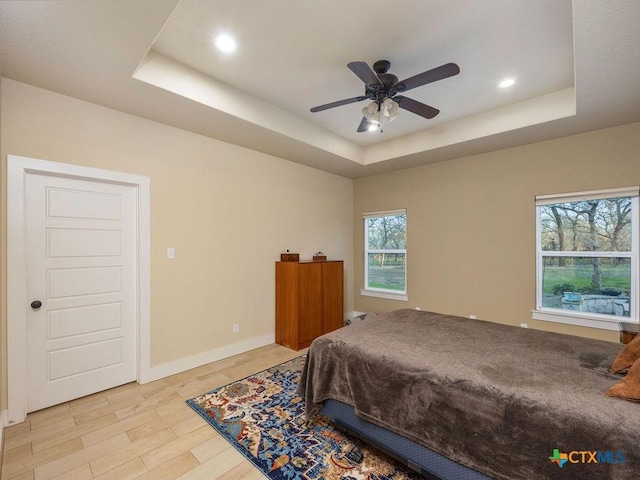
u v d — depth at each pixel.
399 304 4.90
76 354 2.61
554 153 3.50
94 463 1.85
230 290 3.67
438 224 4.45
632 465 1.11
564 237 3.53
